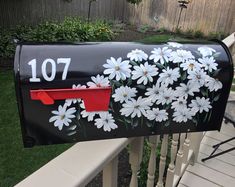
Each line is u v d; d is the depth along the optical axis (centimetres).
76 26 713
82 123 81
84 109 79
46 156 273
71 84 77
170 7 959
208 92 90
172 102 87
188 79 87
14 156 273
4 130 315
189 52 90
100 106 80
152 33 945
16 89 75
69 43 83
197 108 91
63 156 81
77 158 81
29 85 75
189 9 925
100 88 79
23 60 76
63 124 79
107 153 83
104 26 794
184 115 90
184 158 196
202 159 218
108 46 84
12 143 293
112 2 1004
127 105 83
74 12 846
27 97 75
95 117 81
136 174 120
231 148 219
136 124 86
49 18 764
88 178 76
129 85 81
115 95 81
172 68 85
